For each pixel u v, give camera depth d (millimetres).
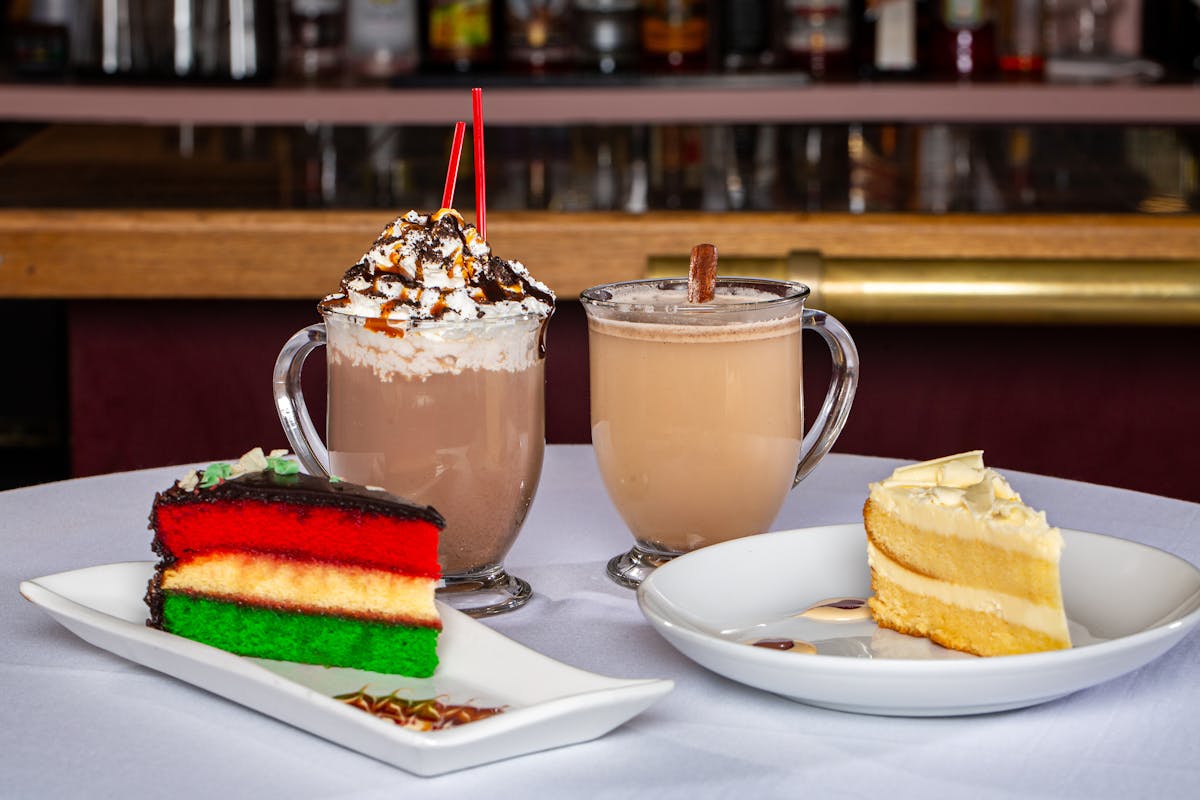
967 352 1852
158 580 1145
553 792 1025
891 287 1772
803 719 1079
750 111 2549
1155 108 2557
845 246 1790
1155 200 1877
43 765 1046
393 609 1109
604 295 1244
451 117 2566
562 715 1039
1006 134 2482
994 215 1805
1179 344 1841
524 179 2043
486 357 1181
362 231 1807
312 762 1048
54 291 1828
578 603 1199
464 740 1025
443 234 1189
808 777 1036
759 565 1178
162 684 1111
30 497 1357
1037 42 2713
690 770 1041
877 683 1048
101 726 1075
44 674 1119
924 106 2555
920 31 2773
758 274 1779
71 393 1909
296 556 1123
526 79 2555
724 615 1150
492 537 1202
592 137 2457
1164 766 1042
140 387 1905
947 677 1043
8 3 2811
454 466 1183
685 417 1205
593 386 1240
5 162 2178
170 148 2320
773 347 1213
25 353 2299
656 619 1090
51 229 1812
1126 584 1144
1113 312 1772
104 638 1121
